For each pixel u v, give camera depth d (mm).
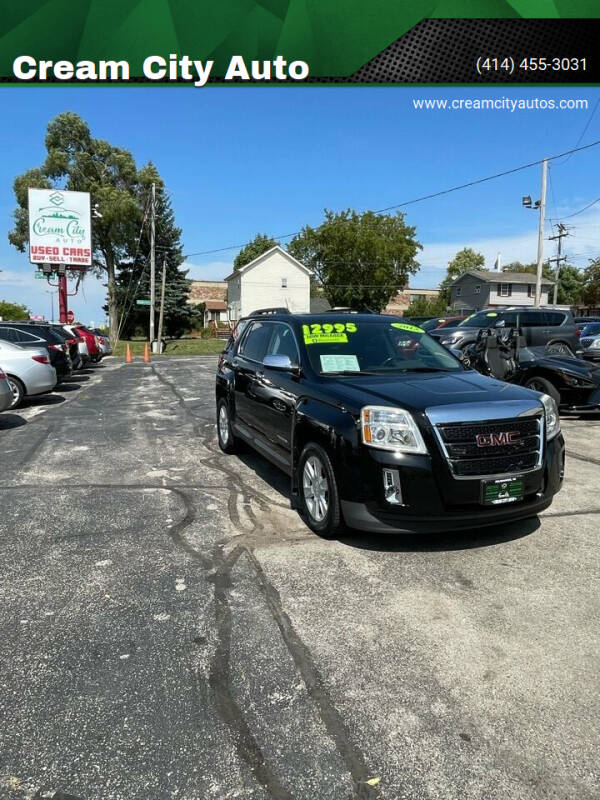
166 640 2930
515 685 2557
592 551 4016
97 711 2396
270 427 5340
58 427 8969
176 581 3600
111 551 4082
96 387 14766
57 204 32281
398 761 2117
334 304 61250
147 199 49656
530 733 2258
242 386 6211
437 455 3645
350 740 2225
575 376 8695
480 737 2236
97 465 6531
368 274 59312
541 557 3914
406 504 3646
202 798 1953
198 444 7652
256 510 4938
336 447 3949
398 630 3010
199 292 79312
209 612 3209
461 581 3562
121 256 51500
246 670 2674
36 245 32031
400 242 59750
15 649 2861
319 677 2621
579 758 2127
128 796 1960
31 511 4945
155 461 6711
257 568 3770
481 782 2018
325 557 3932
